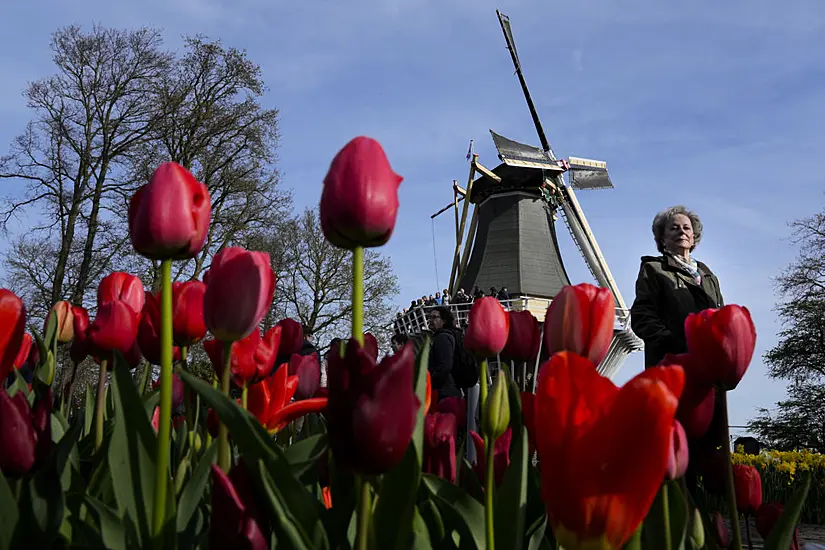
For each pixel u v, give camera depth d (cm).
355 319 122
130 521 106
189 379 103
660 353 473
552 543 154
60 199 2630
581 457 88
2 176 2606
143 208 116
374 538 99
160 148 2723
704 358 160
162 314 112
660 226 522
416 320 2617
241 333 130
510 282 3259
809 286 3597
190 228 117
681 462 132
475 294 2936
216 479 97
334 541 116
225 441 126
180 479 147
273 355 181
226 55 2686
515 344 220
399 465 104
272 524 99
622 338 2469
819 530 719
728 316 159
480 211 3519
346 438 93
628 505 88
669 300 479
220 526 97
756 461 989
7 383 274
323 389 269
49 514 113
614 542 88
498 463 159
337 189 120
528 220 3394
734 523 159
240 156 2770
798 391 3788
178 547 119
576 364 91
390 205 121
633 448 86
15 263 2609
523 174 3425
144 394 194
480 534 124
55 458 116
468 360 290
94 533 120
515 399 165
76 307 270
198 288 183
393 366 92
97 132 2673
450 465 157
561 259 3459
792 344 3728
